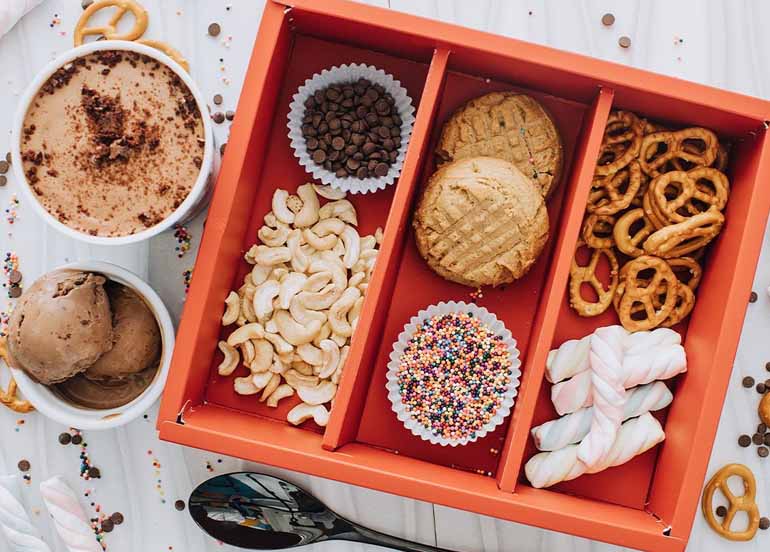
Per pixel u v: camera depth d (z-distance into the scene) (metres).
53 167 0.54
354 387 0.56
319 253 0.62
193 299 0.56
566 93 0.60
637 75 0.56
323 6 0.56
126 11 0.64
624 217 0.60
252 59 0.56
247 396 0.62
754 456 0.64
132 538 0.64
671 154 0.60
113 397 0.61
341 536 0.63
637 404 0.59
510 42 0.56
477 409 0.60
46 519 0.64
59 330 0.56
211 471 0.64
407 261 0.62
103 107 0.54
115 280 0.59
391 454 0.60
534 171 0.60
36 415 0.64
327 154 0.61
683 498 0.55
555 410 0.61
